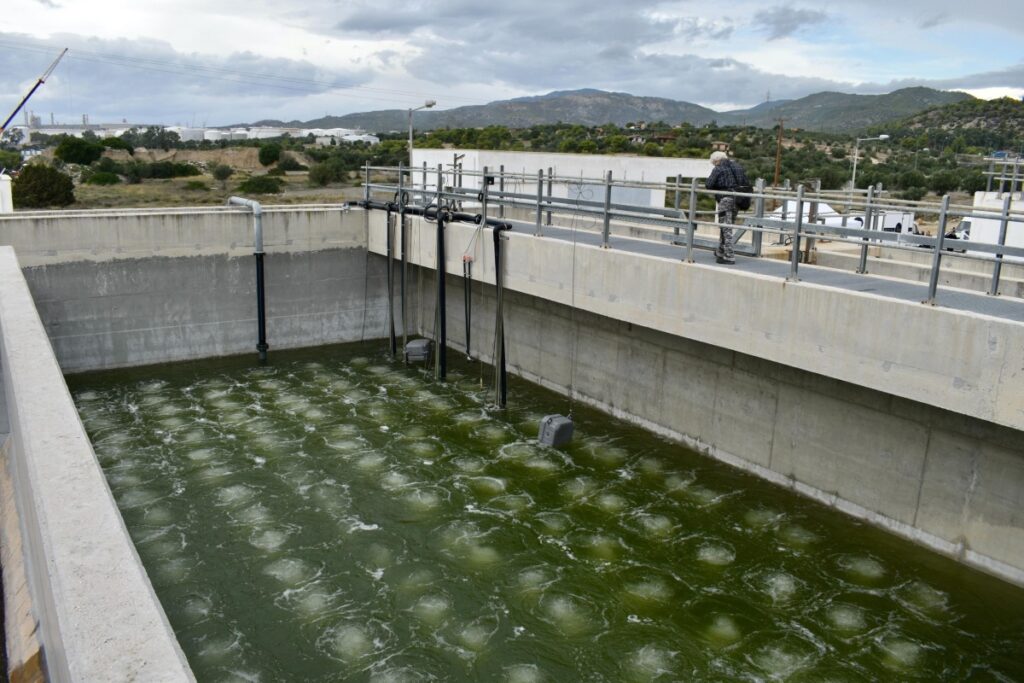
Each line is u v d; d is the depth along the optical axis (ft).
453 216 58.85
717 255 40.98
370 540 38.42
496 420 53.57
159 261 63.52
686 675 28.81
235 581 35.01
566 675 28.86
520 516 40.57
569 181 47.70
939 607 32.53
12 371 28.45
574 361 56.75
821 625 31.63
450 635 31.22
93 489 18.88
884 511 37.65
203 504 41.98
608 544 37.81
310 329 71.00
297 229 68.59
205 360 66.95
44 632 22.08
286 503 42.16
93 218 60.49
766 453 43.29
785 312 35.27
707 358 45.91
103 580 15.05
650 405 50.67
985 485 33.40
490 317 65.41
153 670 12.42
